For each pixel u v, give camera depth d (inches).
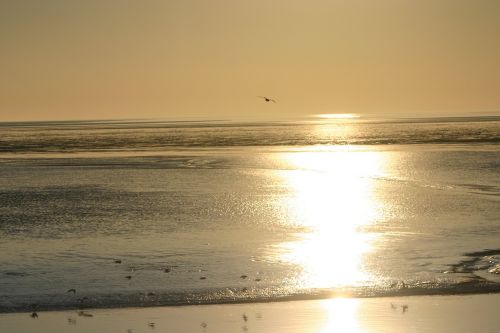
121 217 1871.3
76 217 1876.2
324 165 3454.7
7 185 2674.7
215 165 3491.6
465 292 1125.1
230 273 1242.0
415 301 1085.1
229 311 1047.6
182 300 1098.1
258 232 1636.3
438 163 3400.6
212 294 1125.1
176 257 1371.8
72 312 1047.0
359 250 1419.8
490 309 1043.9
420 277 1203.9
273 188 2490.2
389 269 1258.0
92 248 1465.3
